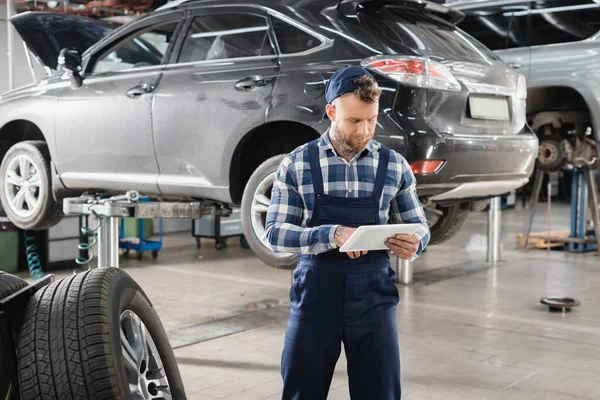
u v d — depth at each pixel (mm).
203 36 4598
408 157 3824
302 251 2285
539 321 5000
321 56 4098
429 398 3494
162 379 2549
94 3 8617
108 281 2240
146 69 4773
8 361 2105
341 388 3645
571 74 6633
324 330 2354
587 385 3686
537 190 8406
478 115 4191
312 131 4250
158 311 5352
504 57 6996
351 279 2332
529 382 3727
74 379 2008
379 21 4148
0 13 8383
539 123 7359
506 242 9156
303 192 2354
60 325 2072
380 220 2354
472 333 4672
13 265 7055
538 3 6840
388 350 2371
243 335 4633
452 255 8109
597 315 5195
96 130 4918
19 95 5465
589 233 8812
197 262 7836
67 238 7227
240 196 4434
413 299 5695
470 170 4105
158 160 4641
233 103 4289
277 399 3471
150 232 9945
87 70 5113
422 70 3904
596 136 6598
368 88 2215
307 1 4285
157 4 8648
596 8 6551
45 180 5297
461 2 7289
